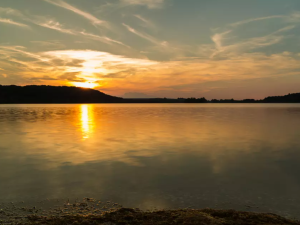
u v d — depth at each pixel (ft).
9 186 31.01
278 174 36.58
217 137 74.38
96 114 209.26
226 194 28.71
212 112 244.22
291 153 51.24
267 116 179.01
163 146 58.80
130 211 23.39
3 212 23.49
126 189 30.09
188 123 121.70
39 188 30.32
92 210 24.17
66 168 39.34
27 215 22.84
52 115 191.52
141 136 75.92
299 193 29.09
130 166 40.65
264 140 68.74
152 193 28.89
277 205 25.76
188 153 51.03
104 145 59.77
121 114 208.54
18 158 46.09
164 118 158.40
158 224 20.40
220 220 20.98
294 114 203.92
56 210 24.09
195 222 20.43
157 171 37.88
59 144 61.16
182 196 28.02
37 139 69.36
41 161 43.88
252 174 36.58
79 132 85.87
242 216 21.86
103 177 34.78
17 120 139.74
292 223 20.71
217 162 43.60
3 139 69.41
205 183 32.42
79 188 30.35
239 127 103.30
